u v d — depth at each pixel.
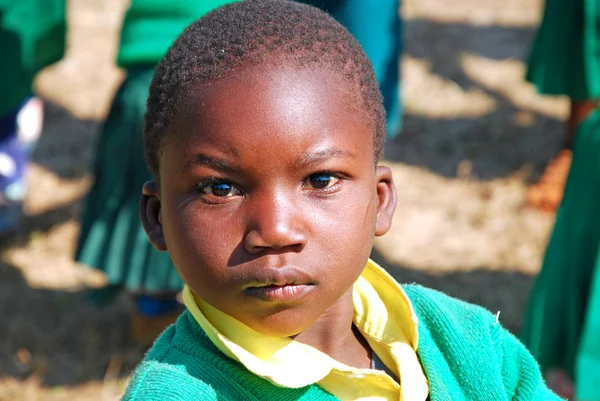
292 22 1.35
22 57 4.41
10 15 4.31
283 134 1.24
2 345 4.33
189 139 1.29
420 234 5.50
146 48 3.57
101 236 3.78
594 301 3.03
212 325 1.40
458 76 7.97
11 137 5.16
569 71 4.56
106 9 9.38
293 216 1.26
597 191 3.10
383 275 1.59
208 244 1.29
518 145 6.72
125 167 3.72
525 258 5.25
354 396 1.45
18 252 5.20
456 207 5.82
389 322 1.59
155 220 1.53
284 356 1.38
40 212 5.65
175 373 1.37
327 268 1.29
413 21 9.36
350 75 1.35
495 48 8.64
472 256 5.27
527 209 5.77
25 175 5.33
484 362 1.60
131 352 4.25
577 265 3.16
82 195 5.89
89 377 4.07
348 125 1.31
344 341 1.54
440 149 6.68
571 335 3.20
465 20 9.41
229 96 1.26
